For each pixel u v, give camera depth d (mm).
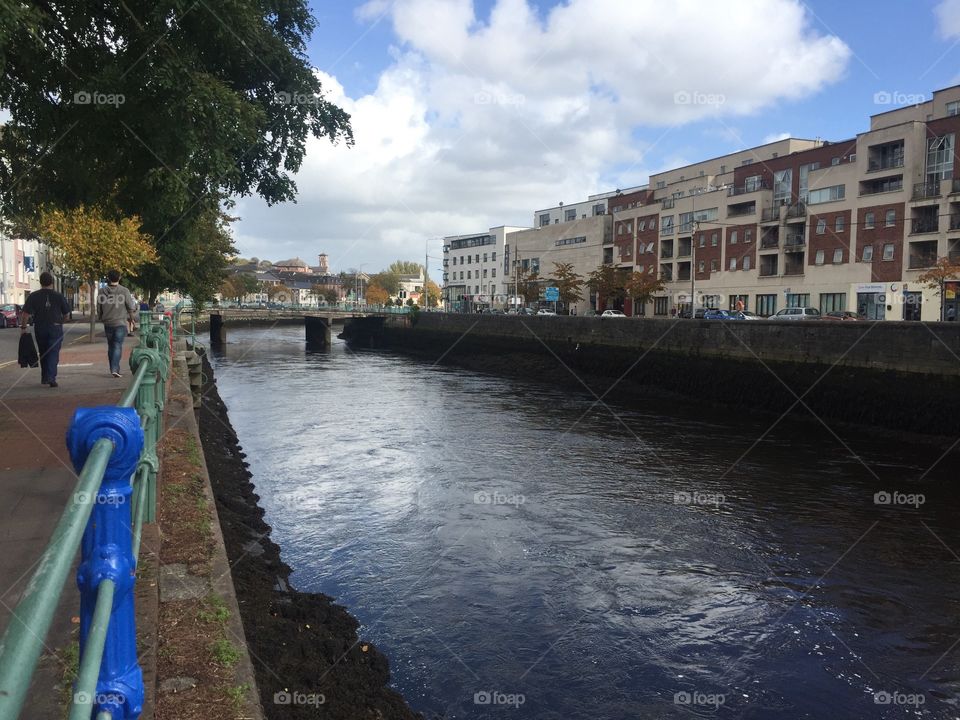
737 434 20469
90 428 1573
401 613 7742
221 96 7574
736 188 54250
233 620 3674
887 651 7219
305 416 22453
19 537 4312
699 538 10562
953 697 6398
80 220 21531
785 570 9328
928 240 40031
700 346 29844
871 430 20859
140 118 7617
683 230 58719
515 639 7234
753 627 7676
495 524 10992
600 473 14750
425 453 16609
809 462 16484
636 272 58656
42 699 2721
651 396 30500
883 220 42438
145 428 4195
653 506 12234
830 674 6754
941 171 40125
